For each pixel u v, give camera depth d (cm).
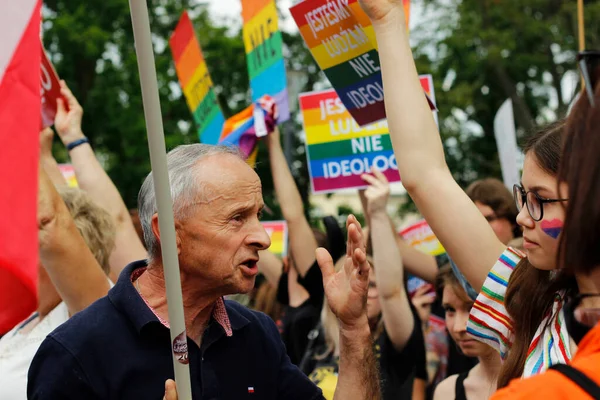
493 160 2186
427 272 442
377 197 397
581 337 187
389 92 255
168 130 1873
